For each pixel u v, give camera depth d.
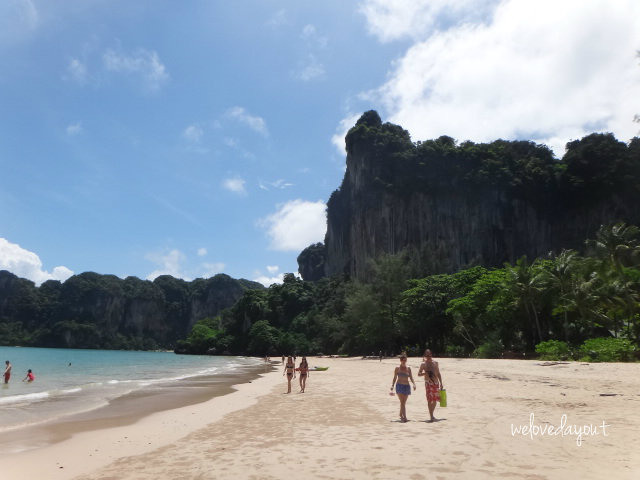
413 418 11.50
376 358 66.81
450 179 131.25
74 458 8.86
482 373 26.56
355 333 83.75
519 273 46.56
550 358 36.81
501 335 49.78
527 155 138.38
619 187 116.19
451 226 127.50
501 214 126.06
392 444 8.48
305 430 10.52
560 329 48.25
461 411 12.38
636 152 117.06
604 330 47.12
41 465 8.32
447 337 64.56
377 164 140.00
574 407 12.76
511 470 6.57
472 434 9.20
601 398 14.59
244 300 146.00
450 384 20.62
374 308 75.25
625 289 40.22
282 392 21.16
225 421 12.75
